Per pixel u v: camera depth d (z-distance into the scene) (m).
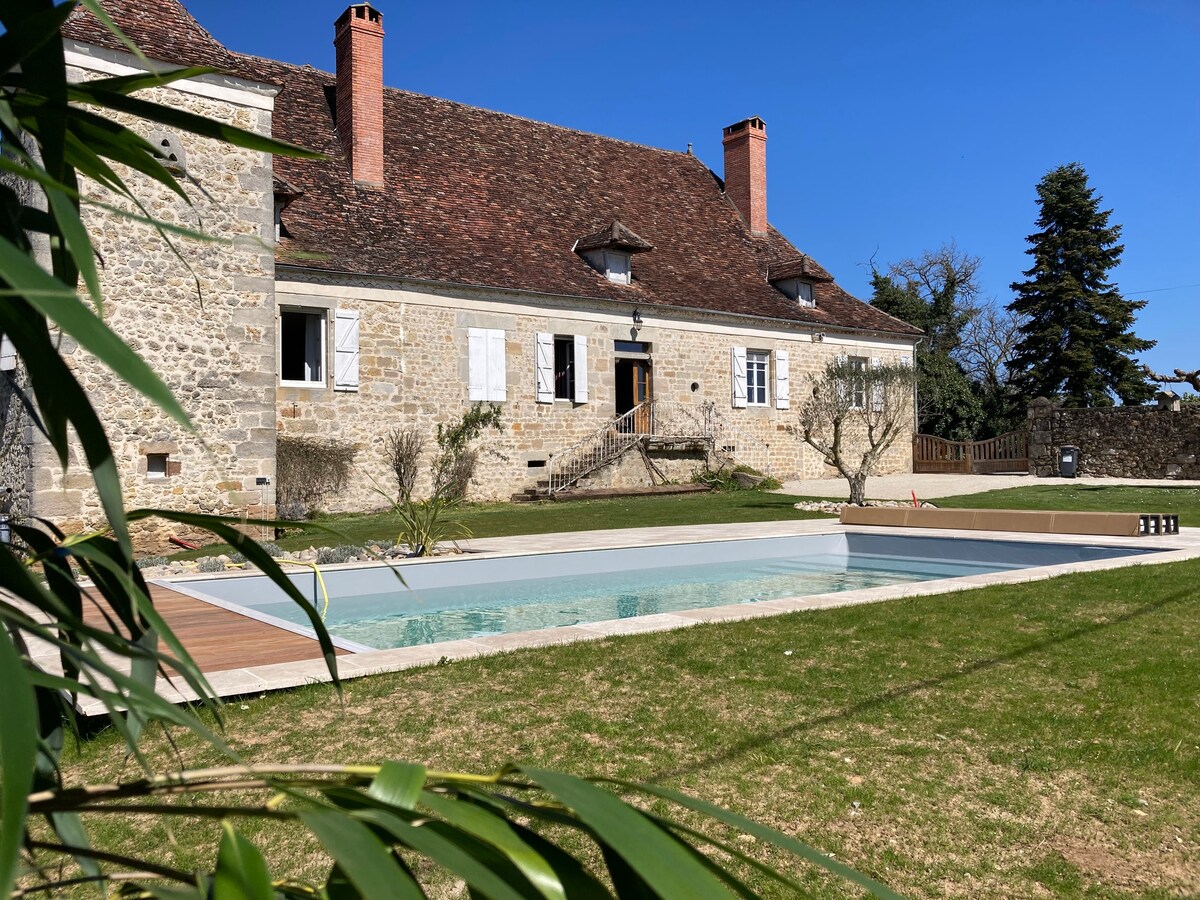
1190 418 22.59
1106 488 20.45
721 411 22.17
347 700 4.46
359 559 10.20
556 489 19.25
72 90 0.95
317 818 0.72
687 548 11.87
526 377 19.09
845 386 18.34
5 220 0.92
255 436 12.86
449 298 18.03
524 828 0.89
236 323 12.70
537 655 5.29
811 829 3.15
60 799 0.82
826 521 15.14
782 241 26.03
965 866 2.91
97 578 1.13
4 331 0.74
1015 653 5.33
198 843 3.05
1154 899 2.71
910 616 6.40
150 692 0.78
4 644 0.68
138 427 11.87
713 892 0.75
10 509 11.84
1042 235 35.41
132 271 11.85
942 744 3.88
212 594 8.59
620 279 20.84
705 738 3.94
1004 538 11.88
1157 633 5.80
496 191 20.97
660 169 25.42
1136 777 3.55
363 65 18.73
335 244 16.98
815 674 4.90
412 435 17.53
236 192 12.68
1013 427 35.41
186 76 1.07
